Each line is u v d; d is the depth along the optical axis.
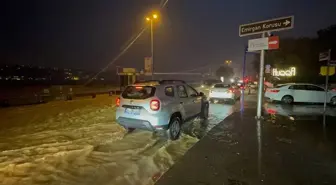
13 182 3.54
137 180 3.67
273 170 3.82
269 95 14.38
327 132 6.34
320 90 13.62
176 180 3.48
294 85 14.03
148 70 21.47
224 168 3.90
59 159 4.48
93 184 3.52
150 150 5.14
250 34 8.34
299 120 8.16
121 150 5.09
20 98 15.02
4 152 4.84
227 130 6.58
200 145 5.16
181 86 7.03
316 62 34.38
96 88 34.25
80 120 8.28
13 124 7.57
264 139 5.64
